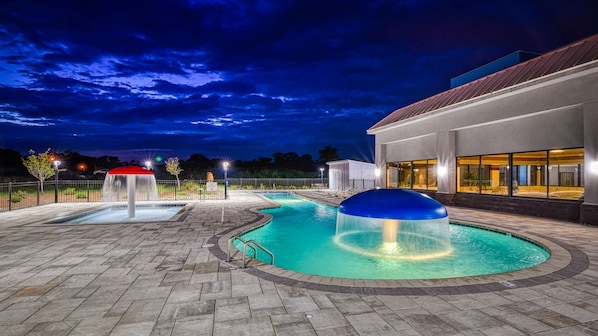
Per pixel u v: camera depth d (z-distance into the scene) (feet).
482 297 13.84
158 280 16.21
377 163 71.92
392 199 24.72
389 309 12.67
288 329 11.10
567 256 20.44
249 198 67.77
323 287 15.05
